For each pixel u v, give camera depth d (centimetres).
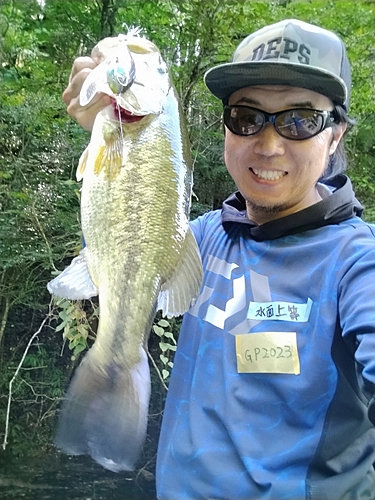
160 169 48
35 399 186
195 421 46
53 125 184
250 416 44
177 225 47
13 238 169
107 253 46
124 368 42
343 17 191
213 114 186
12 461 176
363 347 37
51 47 165
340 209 50
